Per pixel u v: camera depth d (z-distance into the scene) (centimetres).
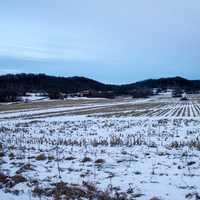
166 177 924
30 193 783
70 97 14112
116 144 1608
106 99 13025
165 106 7088
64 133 2277
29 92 14200
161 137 1911
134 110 5512
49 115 4634
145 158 1211
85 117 4016
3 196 759
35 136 2136
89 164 1109
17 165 1097
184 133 2106
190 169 1019
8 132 2436
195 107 6506
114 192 789
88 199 740
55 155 1288
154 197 740
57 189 800
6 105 8062
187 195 755
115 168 1047
